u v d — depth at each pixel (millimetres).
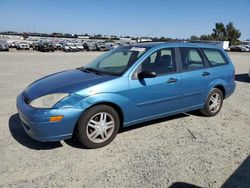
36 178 3311
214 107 5883
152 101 4637
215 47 5965
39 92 4031
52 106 3746
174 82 4891
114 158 3861
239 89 9469
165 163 3754
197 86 5324
